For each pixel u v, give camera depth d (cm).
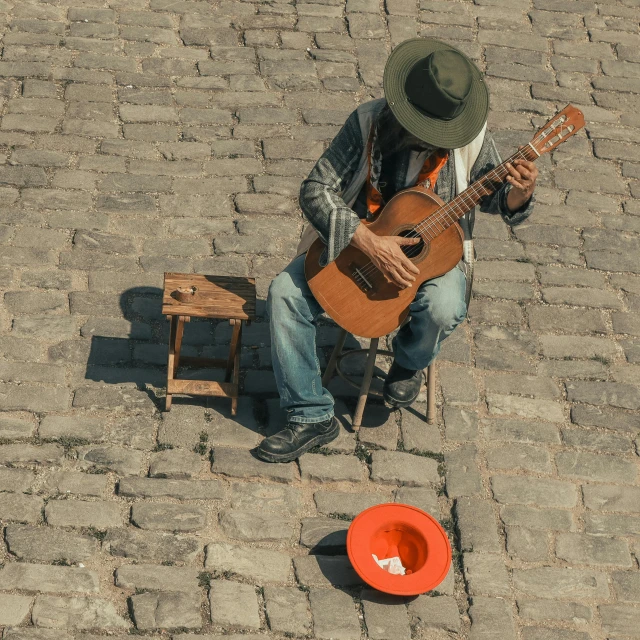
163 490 741
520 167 706
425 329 746
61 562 684
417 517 702
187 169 1034
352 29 1238
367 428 812
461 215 721
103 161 1027
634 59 1259
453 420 828
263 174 1040
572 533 750
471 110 695
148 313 888
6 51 1138
